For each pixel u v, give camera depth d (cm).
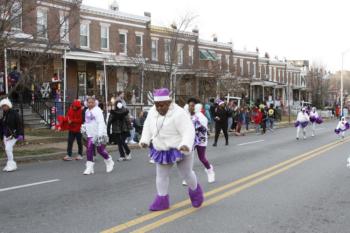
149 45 3822
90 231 603
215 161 1353
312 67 7556
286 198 818
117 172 1134
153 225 631
